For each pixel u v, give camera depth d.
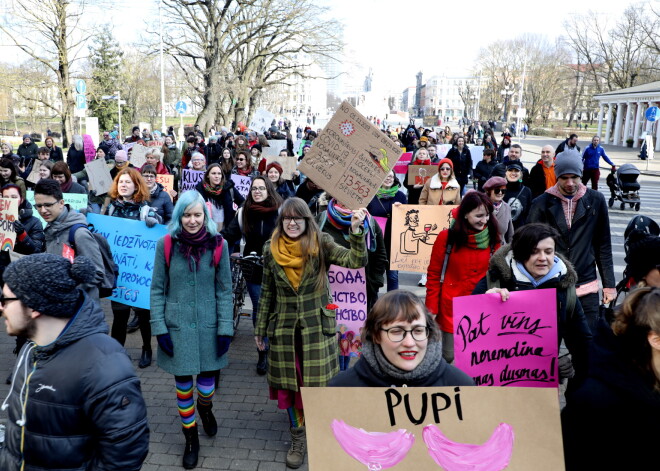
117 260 5.27
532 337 3.00
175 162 14.84
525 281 3.16
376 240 4.48
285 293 3.74
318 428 2.19
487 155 11.13
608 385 1.96
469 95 104.19
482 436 2.15
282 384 3.75
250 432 4.29
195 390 4.99
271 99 74.19
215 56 33.69
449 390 2.18
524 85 78.88
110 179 8.71
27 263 2.05
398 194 6.29
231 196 6.91
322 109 140.62
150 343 5.48
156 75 58.31
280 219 3.69
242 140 14.24
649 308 1.92
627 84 59.78
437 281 4.13
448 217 6.03
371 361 2.32
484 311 2.98
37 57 28.06
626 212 15.22
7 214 5.18
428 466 2.16
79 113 24.84
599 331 2.10
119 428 2.03
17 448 2.09
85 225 4.37
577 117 98.62
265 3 32.75
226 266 3.89
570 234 4.25
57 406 2.04
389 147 3.84
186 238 3.75
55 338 2.09
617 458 1.93
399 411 2.18
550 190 4.41
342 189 3.90
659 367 1.92
